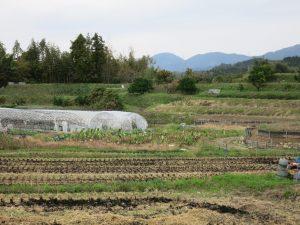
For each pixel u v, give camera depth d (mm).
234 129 57938
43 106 84875
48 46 123750
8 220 20703
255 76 93500
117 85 110000
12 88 105938
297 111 76250
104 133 48062
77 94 103000
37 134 50469
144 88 94875
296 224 21516
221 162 37500
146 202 24828
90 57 115875
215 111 79875
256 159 39219
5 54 113500
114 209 23359
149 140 46562
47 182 28922
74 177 30312
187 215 22094
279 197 26734
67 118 56000
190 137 48000
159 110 82438
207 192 27547
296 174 30016
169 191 27703
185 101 85688
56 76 119750
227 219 21891
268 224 21391
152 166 35031
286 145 46750
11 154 38594
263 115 76812
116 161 36781
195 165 35875
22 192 26344
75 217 21469
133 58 137000
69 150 41156
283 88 93562
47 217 21391
